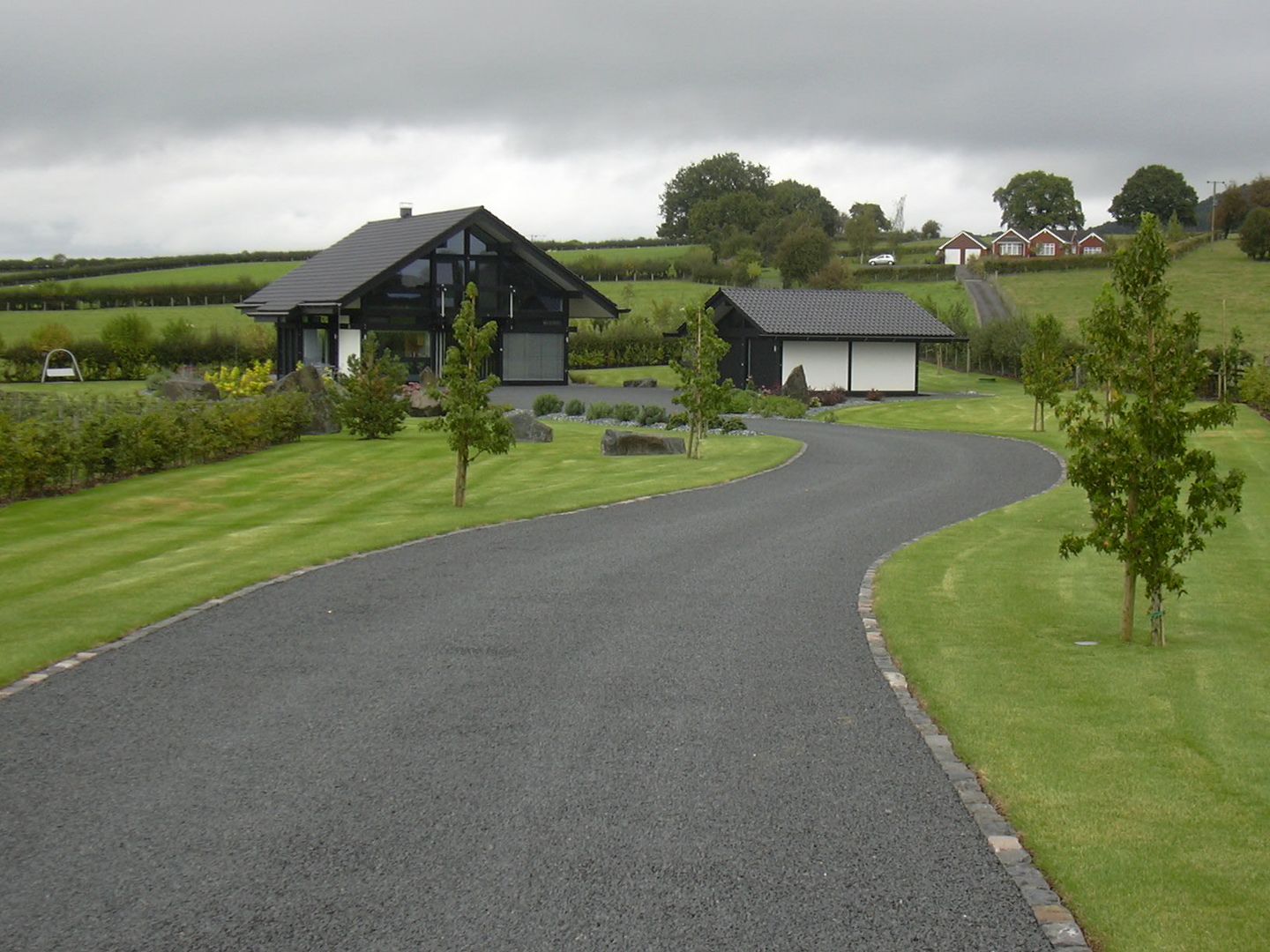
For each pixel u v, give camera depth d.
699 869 5.20
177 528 15.82
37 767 6.53
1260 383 34.78
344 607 10.77
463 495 18.00
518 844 5.45
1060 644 9.68
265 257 98.56
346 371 48.03
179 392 35.59
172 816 5.80
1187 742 7.06
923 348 71.38
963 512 17.61
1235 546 14.74
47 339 53.91
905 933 4.64
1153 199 148.88
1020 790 6.21
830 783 6.30
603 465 23.66
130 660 8.90
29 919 4.75
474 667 8.66
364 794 6.09
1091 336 9.66
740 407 42.12
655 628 9.95
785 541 14.73
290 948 4.51
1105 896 4.96
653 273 95.69
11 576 12.41
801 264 91.88
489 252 51.91
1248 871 5.21
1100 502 9.73
